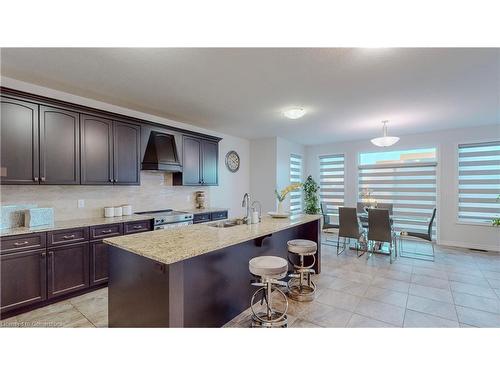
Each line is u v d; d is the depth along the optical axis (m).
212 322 2.20
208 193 5.32
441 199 5.35
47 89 2.99
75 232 2.81
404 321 2.34
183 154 4.36
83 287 2.86
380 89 3.01
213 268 2.22
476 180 5.03
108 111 3.33
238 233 2.34
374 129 5.15
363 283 3.28
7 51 2.15
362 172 6.35
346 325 2.28
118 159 3.41
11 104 2.50
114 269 2.04
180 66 2.43
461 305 2.66
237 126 4.94
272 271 2.05
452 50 2.14
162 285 1.67
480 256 4.50
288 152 6.45
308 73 2.59
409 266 3.96
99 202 3.55
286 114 3.69
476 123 4.66
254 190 6.31
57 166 2.82
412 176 5.72
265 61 2.34
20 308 2.45
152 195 4.25
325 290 3.06
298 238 3.63
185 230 2.48
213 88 2.99
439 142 5.32
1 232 2.40
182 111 3.93
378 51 2.17
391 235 4.26
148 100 3.44
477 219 5.03
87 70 2.52
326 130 5.26
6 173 2.47
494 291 3.01
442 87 2.94
